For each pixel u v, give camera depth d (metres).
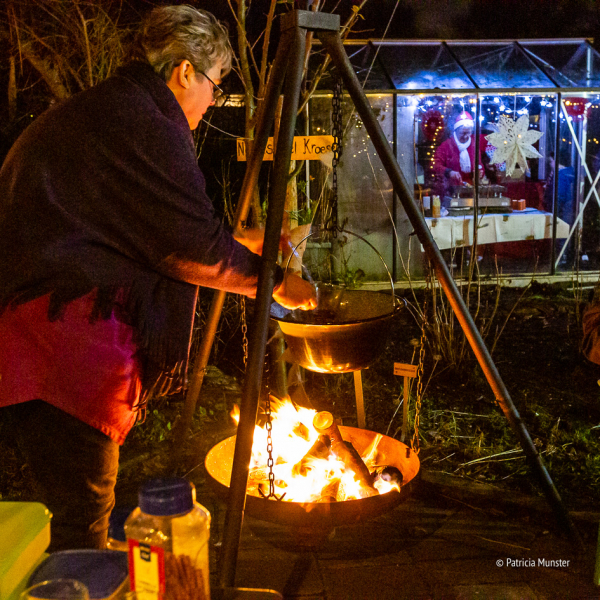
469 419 3.85
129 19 5.38
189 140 1.80
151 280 1.76
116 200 1.67
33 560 1.03
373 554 2.48
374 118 2.42
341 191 6.86
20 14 4.75
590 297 6.38
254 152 2.52
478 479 3.09
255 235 2.53
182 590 0.94
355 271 6.50
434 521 2.73
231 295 5.29
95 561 1.00
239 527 1.88
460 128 6.92
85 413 1.67
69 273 1.63
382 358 4.87
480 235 7.05
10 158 1.71
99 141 1.65
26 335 1.64
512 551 2.51
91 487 1.74
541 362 4.84
